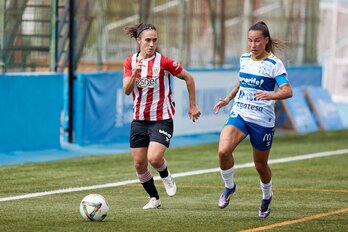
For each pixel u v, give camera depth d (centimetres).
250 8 5481
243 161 4062
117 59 4912
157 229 2372
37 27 4422
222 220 2528
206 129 5222
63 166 3838
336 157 4309
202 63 5294
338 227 2444
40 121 4325
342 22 8175
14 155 4138
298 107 5638
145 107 2661
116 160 4075
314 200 2966
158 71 2647
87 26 4784
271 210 2733
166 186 2741
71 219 2516
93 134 4631
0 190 3138
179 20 5131
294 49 5838
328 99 5922
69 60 4575
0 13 4259
